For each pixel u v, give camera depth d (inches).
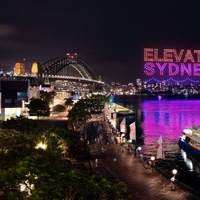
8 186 1337.4
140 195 2500.0
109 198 1256.8
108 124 6766.7
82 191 1258.6
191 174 3850.9
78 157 3014.3
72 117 5703.7
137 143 5836.6
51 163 1561.3
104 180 1280.8
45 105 6919.3
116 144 4461.1
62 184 1250.6
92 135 5324.8
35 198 1173.1
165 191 2591.0
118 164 3378.4
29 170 1333.7
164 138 6510.8
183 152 5103.3
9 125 3772.1
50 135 2780.5
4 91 6550.2
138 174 3024.1
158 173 3065.9
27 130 3690.9
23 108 6786.4
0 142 2181.3
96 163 3353.8
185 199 2438.5
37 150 1975.9
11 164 1626.5
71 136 3257.9
